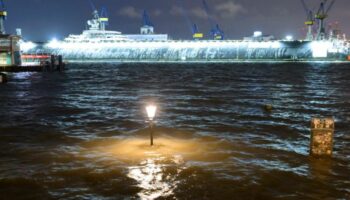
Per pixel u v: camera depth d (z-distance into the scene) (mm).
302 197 10328
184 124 21641
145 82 59750
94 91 44000
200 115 25266
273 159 13906
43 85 52469
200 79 67625
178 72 96875
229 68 125125
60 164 13102
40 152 14836
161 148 15430
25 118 23906
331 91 43844
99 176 11781
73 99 35438
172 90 45312
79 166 12828
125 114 25703
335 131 20047
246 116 24875
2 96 37750
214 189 10750
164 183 11188
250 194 10461
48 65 90375
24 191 10641
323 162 13523
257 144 16453
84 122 22391
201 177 11719
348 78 70125
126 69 117125
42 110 27703
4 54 80938
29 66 83062
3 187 10938
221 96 38125
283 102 33094
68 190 10672
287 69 115375
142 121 22688
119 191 10578
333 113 26703
